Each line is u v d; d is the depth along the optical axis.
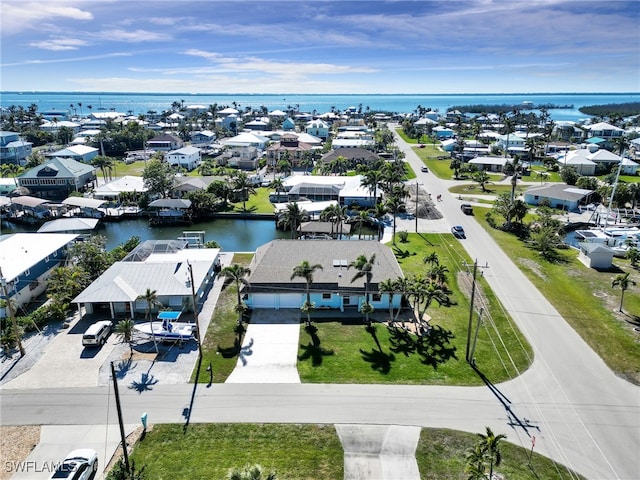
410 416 35.59
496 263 67.56
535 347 45.41
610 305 54.56
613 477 30.25
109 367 41.78
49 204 95.19
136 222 94.56
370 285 51.59
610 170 133.50
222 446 32.50
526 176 131.88
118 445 32.66
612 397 38.16
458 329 48.59
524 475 30.22
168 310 50.75
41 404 36.88
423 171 137.00
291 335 47.22
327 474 30.17
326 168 129.50
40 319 49.00
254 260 60.00
